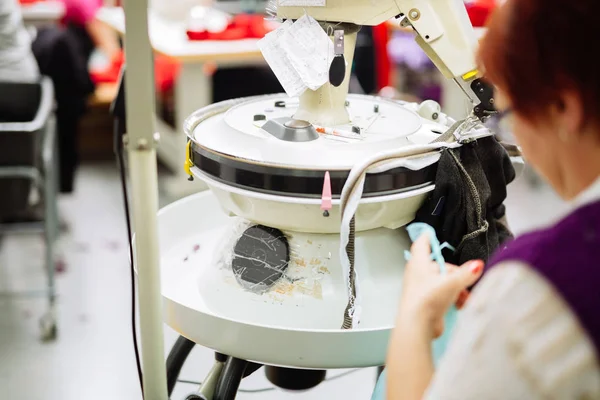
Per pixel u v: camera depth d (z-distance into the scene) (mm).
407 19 1184
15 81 2826
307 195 1097
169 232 1414
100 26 3770
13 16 3080
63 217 3600
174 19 3959
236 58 3326
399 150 1111
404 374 759
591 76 609
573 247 593
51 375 2424
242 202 1184
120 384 2393
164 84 4066
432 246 927
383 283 1205
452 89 3590
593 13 598
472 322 639
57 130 3566
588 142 645
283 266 1187
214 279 1241
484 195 1188
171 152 3889
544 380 585
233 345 1094
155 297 997
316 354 1064
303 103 1292
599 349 568
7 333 2646
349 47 1245
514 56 652
